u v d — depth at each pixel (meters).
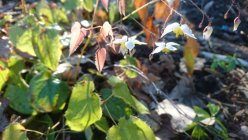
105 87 0.37
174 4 0.38
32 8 0.42
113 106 0.34
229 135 0.38
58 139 0.34
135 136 0.29
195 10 0.55
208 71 0.45
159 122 0.36
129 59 0.38
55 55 0.32
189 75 0.40
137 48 0.46
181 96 0.41
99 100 0.30
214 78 0.44
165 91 0.41
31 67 0.37
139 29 0.48
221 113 0.40
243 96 0.43
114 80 0.32
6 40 0.37
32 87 0.32
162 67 0.44
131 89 0.38
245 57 0.49
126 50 0.31
